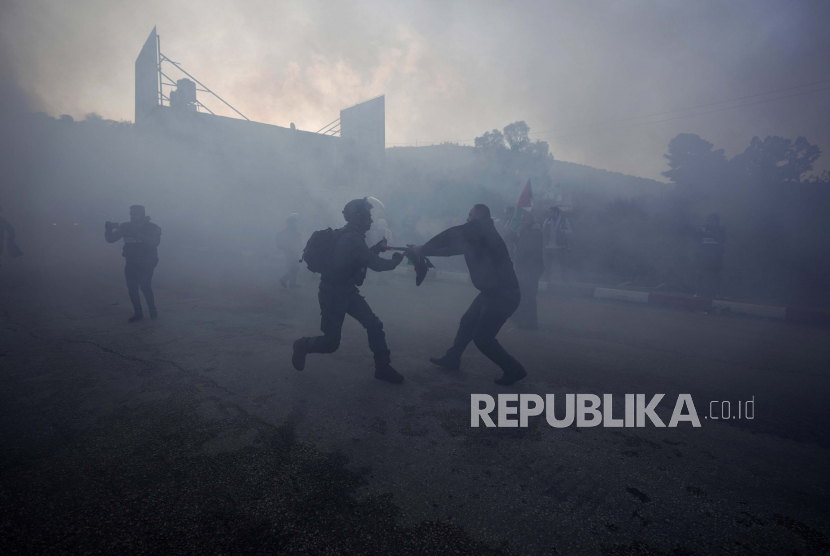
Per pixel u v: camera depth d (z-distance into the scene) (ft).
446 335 18.06
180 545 6.05
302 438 9.16
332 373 13.12
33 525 6.40
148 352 14.97
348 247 11.16
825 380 13.20
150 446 8.75
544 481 7.79
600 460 8.54
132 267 19.12
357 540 6.21
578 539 6.33
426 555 5.95
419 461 8.37
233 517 6.64
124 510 6.78
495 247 11.92
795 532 6.55
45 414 10.15
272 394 11.47
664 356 15.49
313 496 7.20
